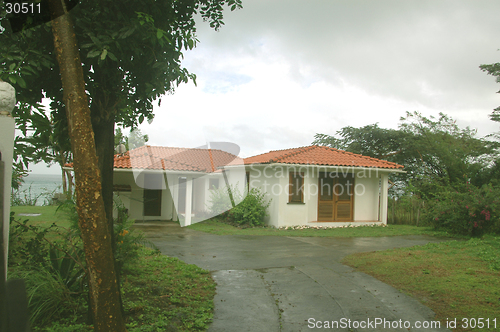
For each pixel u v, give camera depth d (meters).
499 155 19.20
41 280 4.09
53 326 3.71
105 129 3.81
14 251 4.53
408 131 23.58
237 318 4.52
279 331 4.17
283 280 6.32
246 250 9.25
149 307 4.54
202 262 7.65
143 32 3.56
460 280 6.21
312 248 9.73
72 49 2.72
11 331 1.80
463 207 12.56
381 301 5.26
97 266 2.73
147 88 3.98
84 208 2.68
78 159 2.68
